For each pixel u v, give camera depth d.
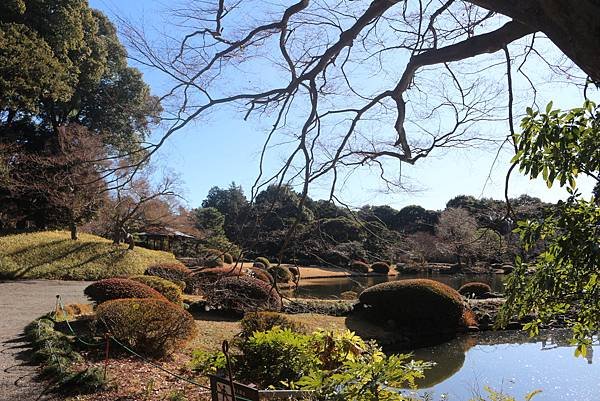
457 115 4.20
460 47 2.99
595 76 1.77
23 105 15.66
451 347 11.98
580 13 1.67
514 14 2.00
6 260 17.73
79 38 17.89
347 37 3.45
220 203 35.56
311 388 2.70
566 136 2.22
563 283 2.46
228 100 3.68
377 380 2.53
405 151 3.89
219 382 2.67
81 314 10.16
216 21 3.99
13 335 8.02
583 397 7.95
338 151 3.76
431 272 19.11
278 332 4.65
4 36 14.62
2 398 5.05
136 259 20.17
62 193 16.47
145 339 6.87
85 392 5.24
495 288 18.95
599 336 3.27
